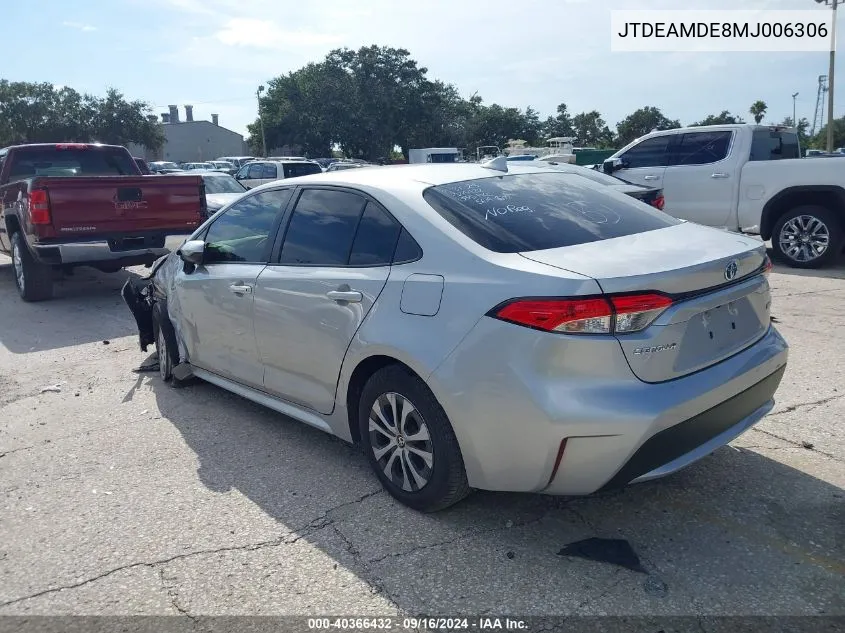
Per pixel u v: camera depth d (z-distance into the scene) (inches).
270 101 2896.2
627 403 110.7
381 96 2723.9
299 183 171.8
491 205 141.6
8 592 120.0
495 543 128.0
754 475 147.8
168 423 194.1
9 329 314.7
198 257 189.6
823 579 113.7
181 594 117.3
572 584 115.3
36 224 319.9
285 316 160.4
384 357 137.4
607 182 343.9
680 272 115.3
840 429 169.0
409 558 124.7
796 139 453.7
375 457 145.2
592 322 110.5
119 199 339.3
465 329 121.3
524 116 3703.3
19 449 180.7
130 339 291.1
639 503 139.2
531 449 115.9
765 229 400.5
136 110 2534.5
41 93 2399.1
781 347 138.6
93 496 153.0
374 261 142.9
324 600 114.3
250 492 152.0
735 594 111.0
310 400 159.9
